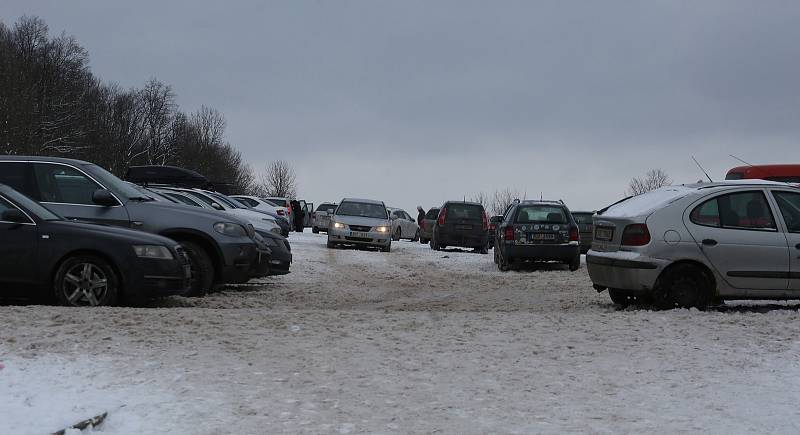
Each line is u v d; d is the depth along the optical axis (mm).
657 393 5320
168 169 24406
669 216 9219
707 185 9562
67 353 5945
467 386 5383
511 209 18500
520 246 17453
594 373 5844
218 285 12688
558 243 17500
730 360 6316
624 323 7785
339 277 15406
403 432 4348
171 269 8969
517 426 4496
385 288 13750
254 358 6055
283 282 13945
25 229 8750
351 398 5020
